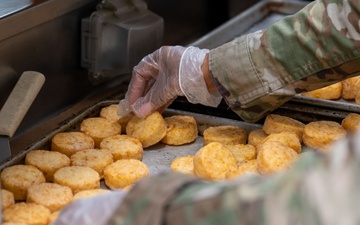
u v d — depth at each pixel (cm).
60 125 204
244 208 91
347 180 87
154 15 250
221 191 95
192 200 96
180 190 99
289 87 184
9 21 192
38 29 210
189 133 206
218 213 93
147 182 102
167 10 284
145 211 98
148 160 197
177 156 200
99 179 179
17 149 202
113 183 179
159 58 199
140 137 201
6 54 199
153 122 201
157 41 251
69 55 228
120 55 237
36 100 216
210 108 223
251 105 189
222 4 327
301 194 89
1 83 201
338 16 172
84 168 179
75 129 209
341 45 172
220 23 327
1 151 183
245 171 180
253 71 182
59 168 180
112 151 192
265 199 91
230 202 93
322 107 212
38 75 196
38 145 192
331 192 88
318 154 94
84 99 238
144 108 203
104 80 241
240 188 94
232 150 195
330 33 172
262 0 310
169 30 288
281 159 178
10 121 185
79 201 124
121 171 180
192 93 195
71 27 226
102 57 233
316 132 198
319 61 177
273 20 299
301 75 180
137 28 237
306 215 88
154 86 202
